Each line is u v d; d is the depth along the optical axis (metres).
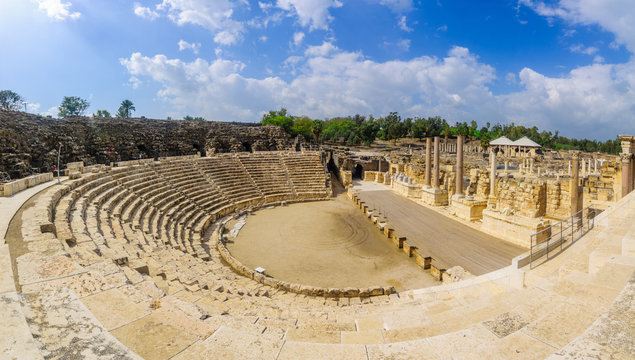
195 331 5.64
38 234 11.46
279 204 42.16
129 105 92.94
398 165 58.00
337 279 20.16
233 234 29.17
